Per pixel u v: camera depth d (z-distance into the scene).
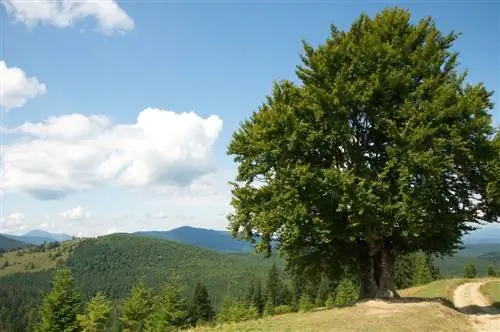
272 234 26.45
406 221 23.95
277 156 26.17
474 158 24.62
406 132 23.73
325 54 27.11
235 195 28.23
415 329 18.27
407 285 106.94
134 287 71.50
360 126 27.19
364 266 29.61
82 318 57.19
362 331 17.70
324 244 29.22
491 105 26.73
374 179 24.89
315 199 24.25
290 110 25.58
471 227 28.09
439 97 24.23
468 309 30.89
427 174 22.64
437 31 27.16
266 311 101.12
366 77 25.94
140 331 72.81
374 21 28.05
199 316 97.50
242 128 29.61
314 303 113.25
